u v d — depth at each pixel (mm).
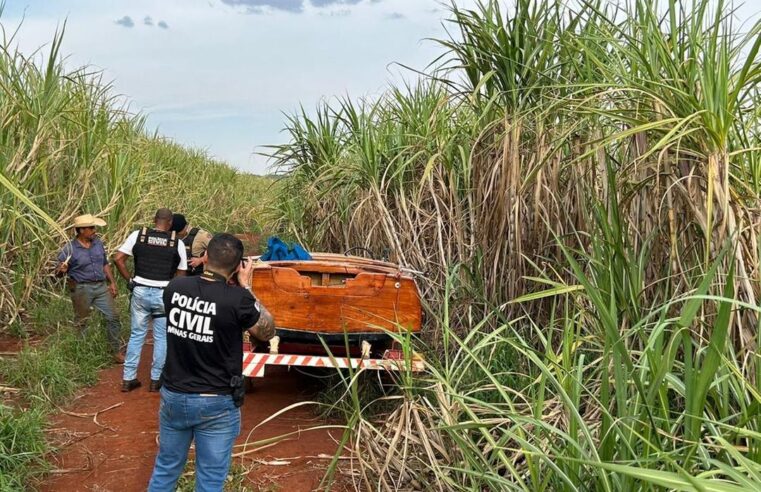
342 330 5477
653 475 1744
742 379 2730
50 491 4125
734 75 3871
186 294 3451
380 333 5512
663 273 4242
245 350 5398
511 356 5488
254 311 3500
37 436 4617
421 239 7371
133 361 6117
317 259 6766
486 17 5883
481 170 6449
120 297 8883
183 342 3439
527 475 3600
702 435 3252
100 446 4844
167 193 12844
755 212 3820
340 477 4375
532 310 5773
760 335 2969
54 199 8266
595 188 5008
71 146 8531
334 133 9984
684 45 3945
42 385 5723
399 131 8328
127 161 9711
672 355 2650
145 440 4980
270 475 4414
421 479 3895
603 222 3984
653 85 4012
